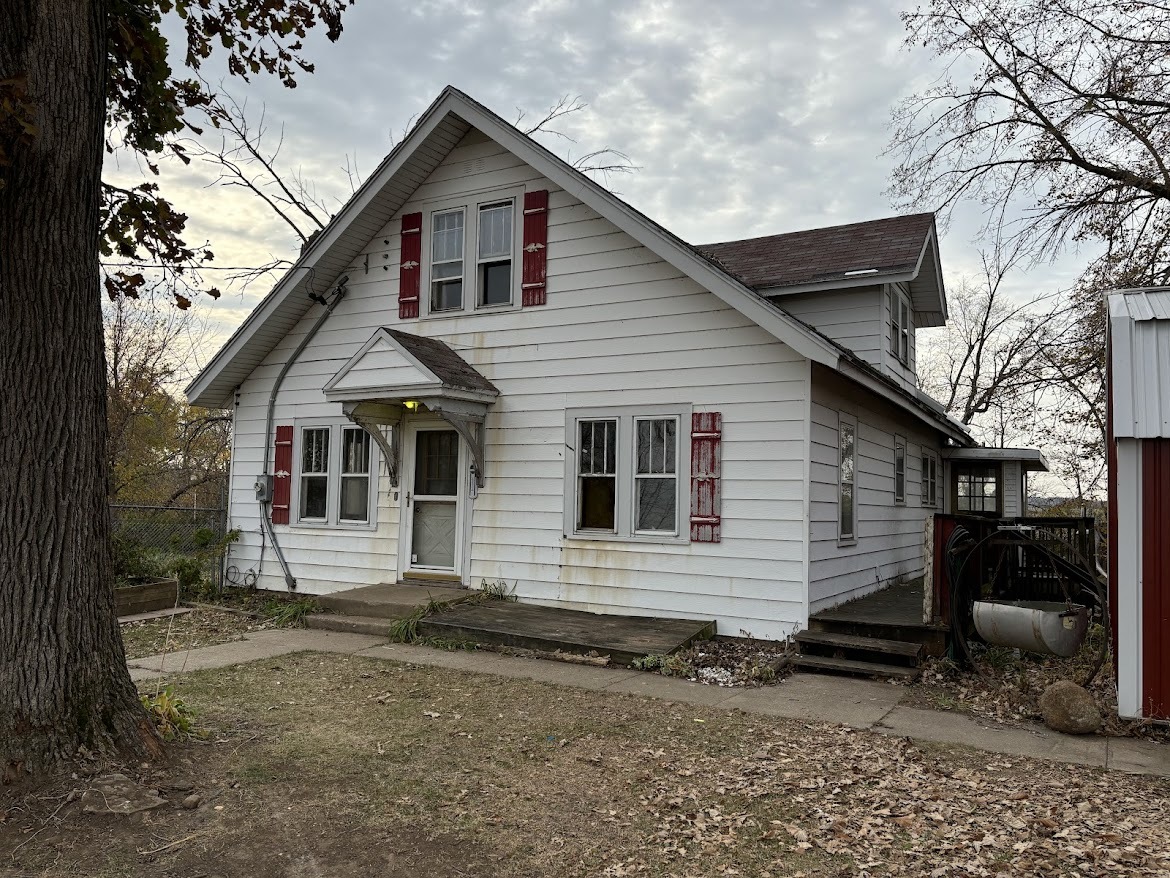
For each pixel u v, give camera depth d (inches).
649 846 166.2
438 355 435.8
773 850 165.3
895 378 567.5
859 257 542.9
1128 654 245.9
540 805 185.9
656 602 398.3
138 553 495.8
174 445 1011.9
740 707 273.7
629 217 399.2
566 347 431.5
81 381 189.9
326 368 512.1
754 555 376.8
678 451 398.0
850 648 335.6
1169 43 587.2
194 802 176.1
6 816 161.9
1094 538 522.3
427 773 203.9
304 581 510.3
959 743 236.4
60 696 180.2
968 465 813.2
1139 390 245.0
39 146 179.3
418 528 477.1
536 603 430.3
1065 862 159.5
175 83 250.7
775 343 377.4
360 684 295.3
